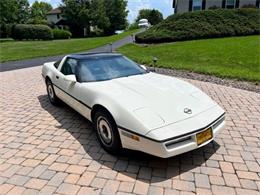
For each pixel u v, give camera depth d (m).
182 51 14.87
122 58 5.04
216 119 3.40
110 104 3.44
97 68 4.54
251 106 5.80
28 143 4.05
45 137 4.26
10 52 19.77
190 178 3.10
